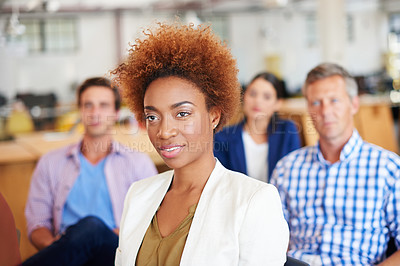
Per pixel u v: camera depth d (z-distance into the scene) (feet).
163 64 3.97
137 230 4.29
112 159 7.93
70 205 7.84
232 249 3.75
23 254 8.92
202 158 4.11
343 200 6.20
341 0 30.50
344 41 30.76
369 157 6.20
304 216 6.52
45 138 14.33
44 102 40.11
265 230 3.80
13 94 51.08
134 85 4.33
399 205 5.91
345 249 6.04
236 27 60.49
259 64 61.36
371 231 6.02
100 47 56.90
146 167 8.05
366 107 18.56
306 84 6.77
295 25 61.82
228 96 4.15
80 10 50.75
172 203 4.26
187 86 3.92
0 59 50.26
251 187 3.94
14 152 11.76
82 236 6.21
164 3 47.01
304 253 6.24
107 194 7.89
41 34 54.29
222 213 3.90
